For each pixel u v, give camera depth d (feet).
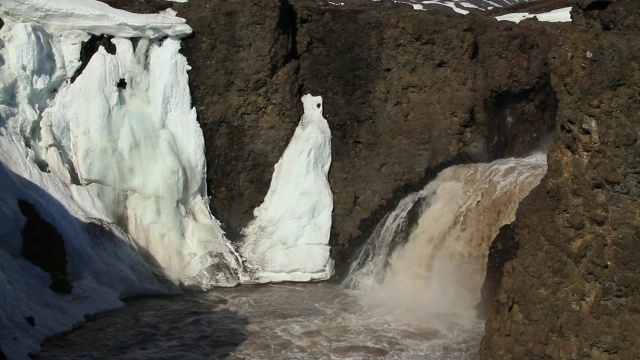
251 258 70.49
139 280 65.98
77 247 64.18
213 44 72.08
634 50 43.75
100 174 68.69
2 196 61.72
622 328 43.34
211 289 67.62
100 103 69.51
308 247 70.44
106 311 62.08
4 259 59.31
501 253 60.90
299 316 61.98
